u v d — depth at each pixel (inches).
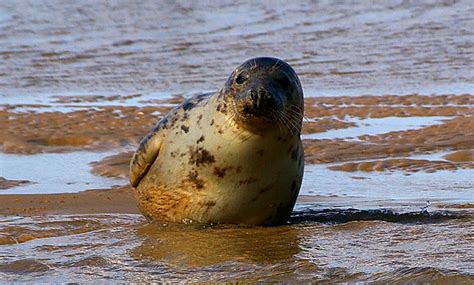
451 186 1640.0
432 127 2105.1
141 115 2284.7
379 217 1352.1
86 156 1925.4
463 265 1064.8
